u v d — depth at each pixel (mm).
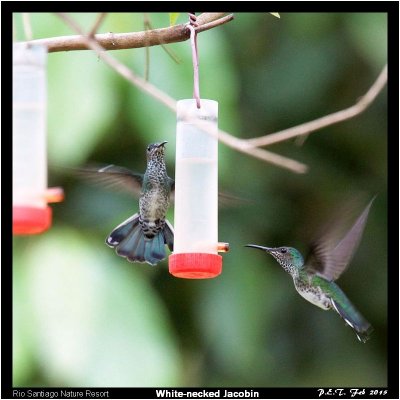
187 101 8328
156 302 10820
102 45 7945
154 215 9062
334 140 13570
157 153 9203
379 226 13570
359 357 13070
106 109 10336
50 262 10406
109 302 10453
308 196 13180
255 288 12508
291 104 13312
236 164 12781
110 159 10859
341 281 13570
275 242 12859
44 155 7457
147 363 10375
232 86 11492
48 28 9898
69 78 10266
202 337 12273
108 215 11742
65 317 10180
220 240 12695
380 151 13594
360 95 13305
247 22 13133
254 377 12297
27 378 10000
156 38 7922
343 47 13242
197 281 12344
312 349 12961
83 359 10109
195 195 8156
